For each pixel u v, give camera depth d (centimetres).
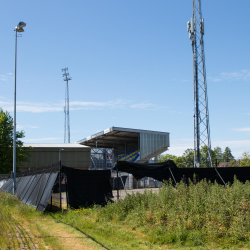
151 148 6206
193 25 3409
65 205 1784
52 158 5716
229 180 1814
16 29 2706
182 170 1770
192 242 827
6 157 4350
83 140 7112
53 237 904
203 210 1012
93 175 1741
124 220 1205
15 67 2717
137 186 3691
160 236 894
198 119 3334
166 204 1138
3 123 4369
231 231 846
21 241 830
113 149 7956
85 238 904
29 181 2169
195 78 3369
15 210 1420
